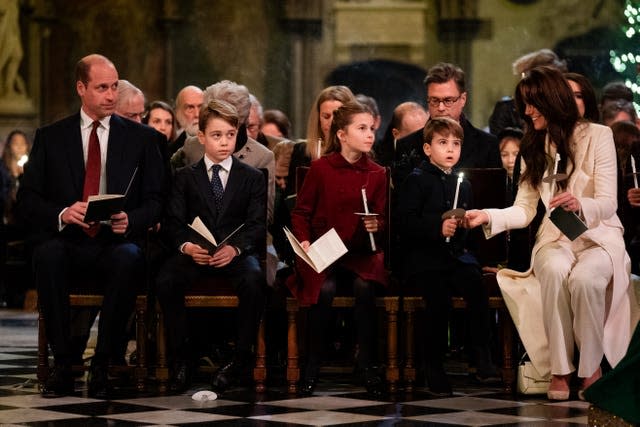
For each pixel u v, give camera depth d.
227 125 15.41
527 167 15.21
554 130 15.09
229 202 15.49
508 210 14.93
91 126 15.55
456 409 13.56
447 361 18.19
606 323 14.69
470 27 48.97
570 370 14.34
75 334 16.50
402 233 15.23
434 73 16.69
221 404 13.92
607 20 48.03
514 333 15.73
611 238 14.88
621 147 17.72
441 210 15.08
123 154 15.52
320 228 15.34
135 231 15.19
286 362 16.70
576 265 14.57
